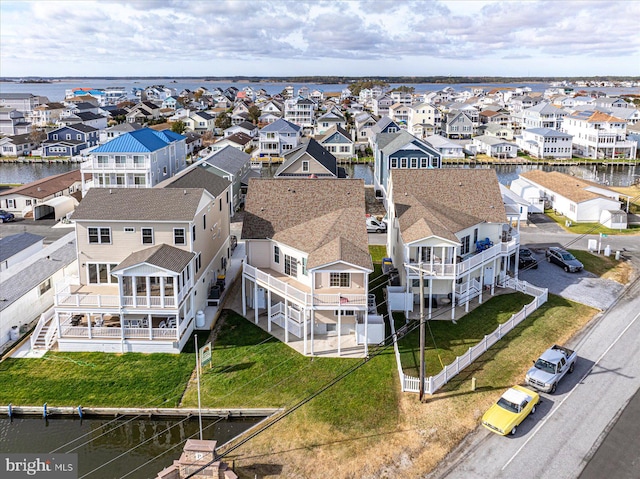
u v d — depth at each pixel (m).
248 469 24.44
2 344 35.38
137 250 37.19
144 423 28.61
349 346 35.06
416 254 39.16
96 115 161.00
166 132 82.94
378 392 29.88
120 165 70.06
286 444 26.05
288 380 31.19
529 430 26.61
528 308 39.06
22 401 29.45
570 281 45.91
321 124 154.12
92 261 37.28
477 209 44.28
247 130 141.00
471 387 30.16
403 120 183.88
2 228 64.75
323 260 34.12
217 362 33.22
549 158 118.88
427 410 28.27
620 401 28.84
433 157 72.88
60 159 118.94
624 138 116.88
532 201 68.94
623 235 59.28
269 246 40.22
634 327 37.25
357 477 23.88
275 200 42.16
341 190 42.91
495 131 139.38
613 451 25.02
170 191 39.31
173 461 25.86
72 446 27.06
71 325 35.94
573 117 127.75
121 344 34.47
